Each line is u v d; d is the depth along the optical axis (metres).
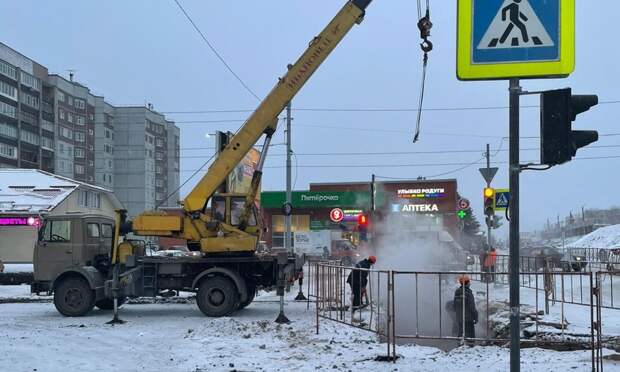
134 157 107.75
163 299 19.77
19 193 38.69
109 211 52.97
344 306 12.90
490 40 5.49
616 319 12.41
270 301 18.69
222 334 11.52
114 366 8.91
